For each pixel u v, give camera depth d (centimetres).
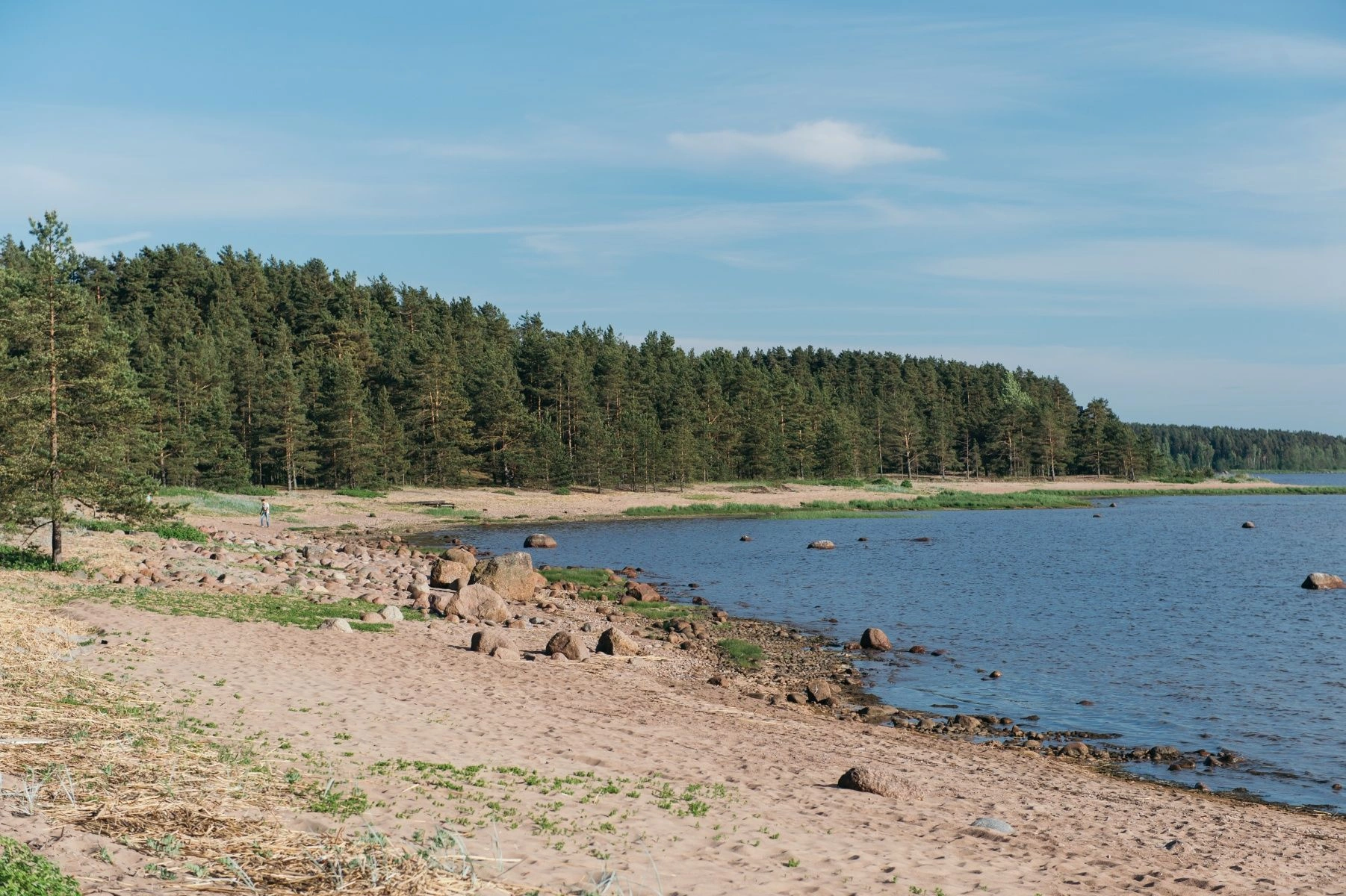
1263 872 1292
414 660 2381
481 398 12675
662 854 1091
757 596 4631
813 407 17262
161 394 9462
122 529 4594
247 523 7362
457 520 9294
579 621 3609
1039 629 3722
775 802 1393
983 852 1223
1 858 715
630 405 14888
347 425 10794
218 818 993
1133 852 1326
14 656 1841
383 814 1126
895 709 2508
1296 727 2325
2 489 3172
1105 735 2264
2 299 3188
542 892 905
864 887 1037
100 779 1073
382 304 17788
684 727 1952
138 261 15500
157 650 2139
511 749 1580
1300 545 7425
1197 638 3519
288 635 2527
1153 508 12862
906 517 10425
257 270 16262
